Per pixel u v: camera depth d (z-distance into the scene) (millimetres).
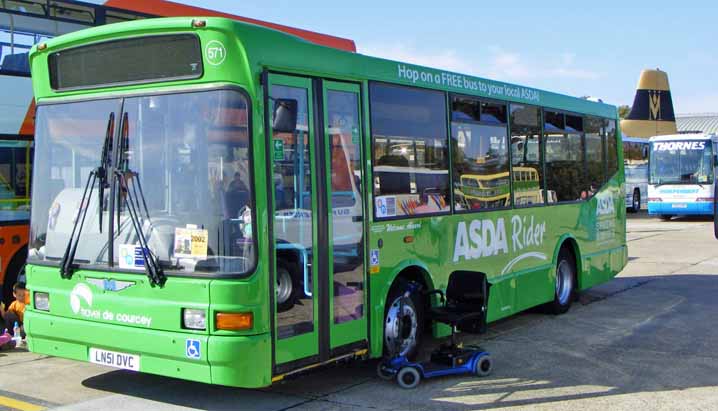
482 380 7172
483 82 8828
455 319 7195
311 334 6113
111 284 5918
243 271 5508
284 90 5980
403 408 6258
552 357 8125
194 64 5734
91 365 7609
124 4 11453
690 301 11828
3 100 9969
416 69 7633
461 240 8258
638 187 36719
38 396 6504
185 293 5582
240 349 5438
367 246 6777
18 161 10055
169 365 5660
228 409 6172
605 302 11812
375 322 6859
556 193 10500
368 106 6895
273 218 5719
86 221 6137
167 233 5727
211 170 5633
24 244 9969
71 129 6352
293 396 6594
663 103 53312
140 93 5957
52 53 6488
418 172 7578
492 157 8953
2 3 10039
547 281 10203
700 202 29328
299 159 6078
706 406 6340
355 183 6699
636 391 6801
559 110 10664
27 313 6473
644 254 18484
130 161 5953
